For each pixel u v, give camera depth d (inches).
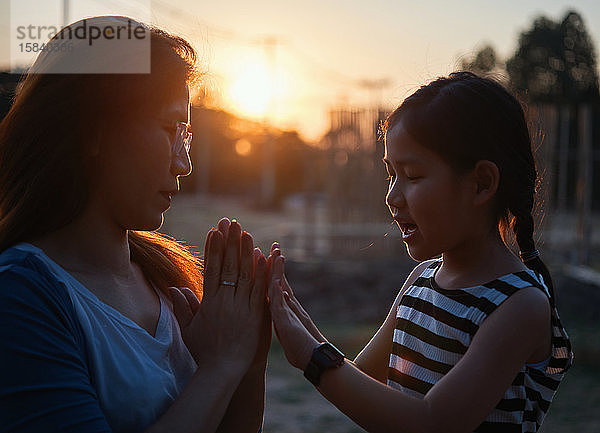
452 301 62.5
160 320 60.2
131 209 56.2
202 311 61.9
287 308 63.4
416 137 60.9
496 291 60.0
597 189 1611.7
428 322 64.4
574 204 1428.4
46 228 54.2
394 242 636.1
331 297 470.3
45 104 53.7
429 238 61.7
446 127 60.0
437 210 60.9
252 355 61.0
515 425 59.7
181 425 53.5
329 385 59.8
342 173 661.3
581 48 2269.9
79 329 50.6
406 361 66.1
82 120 53.5
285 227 940.0
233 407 65.1
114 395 51.9
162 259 68.3
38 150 53.6
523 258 65.6
